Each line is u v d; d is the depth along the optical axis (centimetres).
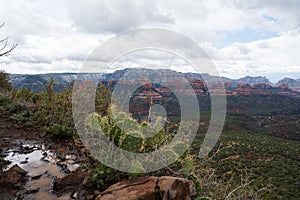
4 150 387
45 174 304
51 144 430
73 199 250
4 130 494
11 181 272
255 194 332
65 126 478
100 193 245
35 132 497
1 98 707
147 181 245
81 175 283
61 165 336
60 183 271
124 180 258
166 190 230
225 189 320
